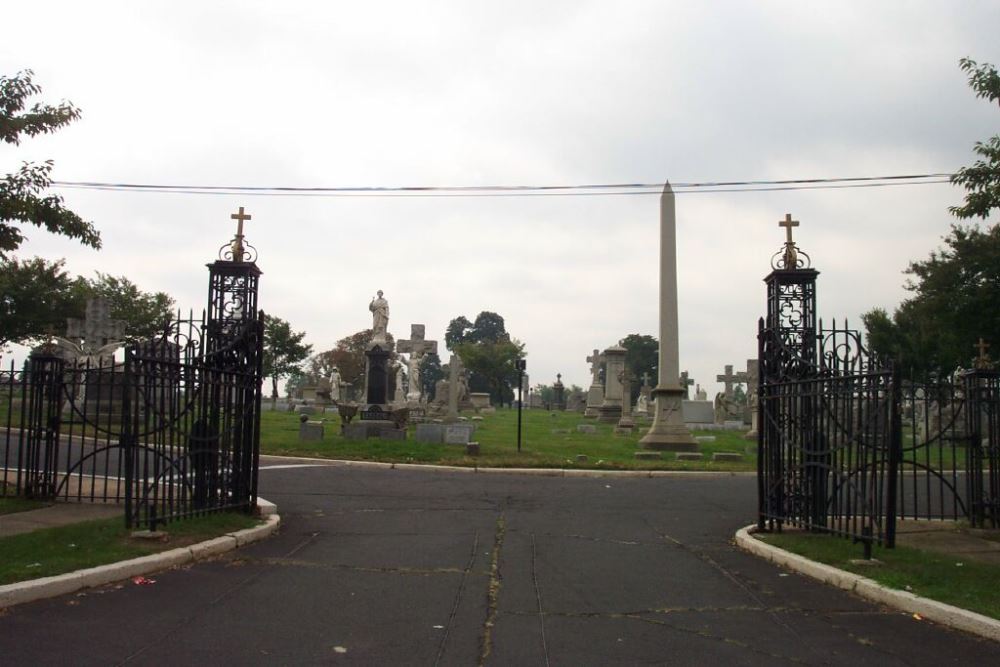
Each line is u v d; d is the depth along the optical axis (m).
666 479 19.75
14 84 12.54
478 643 6.19
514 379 79.69
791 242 12.49
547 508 14.07
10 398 13.38
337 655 5.82
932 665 5.87
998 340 34.53
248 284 12.39
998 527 12.61
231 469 11.48
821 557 9.27
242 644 6.02
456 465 20.80
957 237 36.59
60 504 12.55
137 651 5.79
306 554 9.56
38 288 42.22
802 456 10.95
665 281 26.92
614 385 47.22
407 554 9.70
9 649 5.72
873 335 44.44
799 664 5.86
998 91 10.17
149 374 9.77
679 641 6.37
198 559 9.00
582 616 7.08
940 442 13.89
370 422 25.56
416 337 42.50
